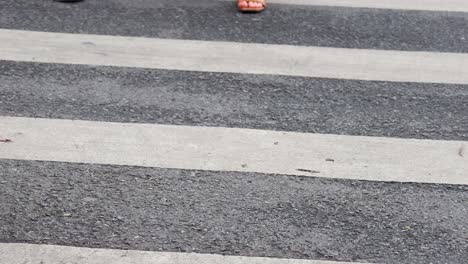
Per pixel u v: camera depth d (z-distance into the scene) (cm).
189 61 633
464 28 701
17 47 643
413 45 672
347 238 451
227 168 508
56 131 539
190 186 490
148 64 627
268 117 566
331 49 661
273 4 730
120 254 431
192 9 717
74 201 472
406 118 572
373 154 529
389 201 484
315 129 554
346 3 739
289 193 487
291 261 431
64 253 431
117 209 467
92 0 723
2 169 498
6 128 539
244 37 674
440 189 496
